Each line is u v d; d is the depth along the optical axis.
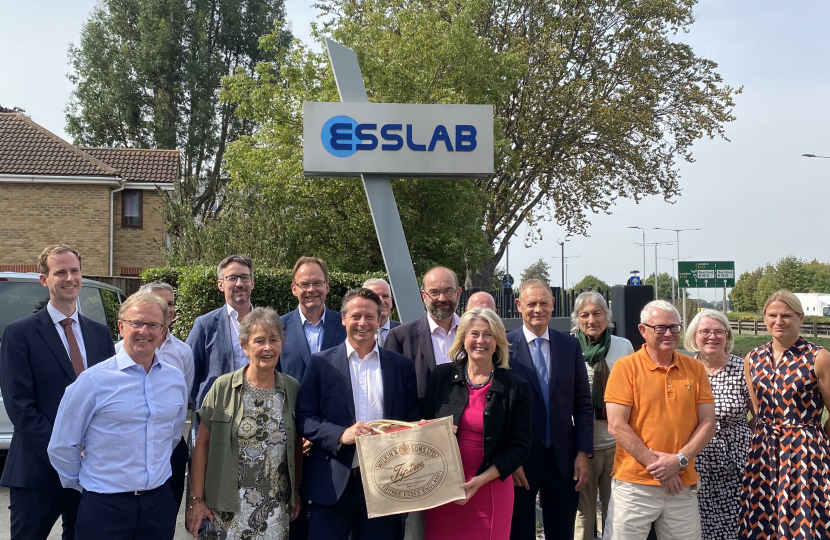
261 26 32.78
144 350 3.38
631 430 3.81
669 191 23.78
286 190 16.86
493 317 3.71
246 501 3.53
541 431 4.20
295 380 3.89
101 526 3.23
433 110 8.67
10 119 22.47
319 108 8.58
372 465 3.35
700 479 4.21
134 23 32.09
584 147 23.12
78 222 20.25
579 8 22.09
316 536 3.61
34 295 6.40
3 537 4.94
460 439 3.66
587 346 4.80
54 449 3.28
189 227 16.70
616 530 3.87
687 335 4.54
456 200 17.27
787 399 4.04
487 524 3.59
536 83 21.73
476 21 22.11
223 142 32.56
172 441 3.56
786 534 3.91
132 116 30.89
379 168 8.60
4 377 3.76
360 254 18.58
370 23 18.16
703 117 22.61
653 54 22.52
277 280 10.62
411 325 4.57
